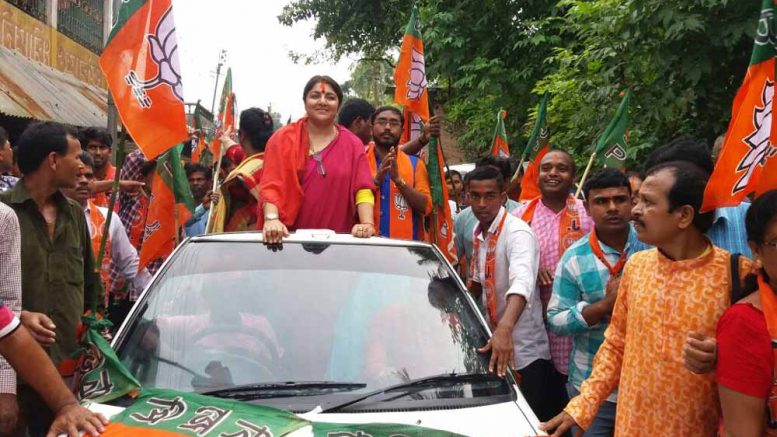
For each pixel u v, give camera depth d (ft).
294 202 14.82
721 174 9.00
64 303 13.12
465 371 10.55
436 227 17.76
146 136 13.10
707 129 26.45
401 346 10.71
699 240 9.23
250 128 21.01
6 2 39.73
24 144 12.81
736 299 8.55
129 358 10.32
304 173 14.99
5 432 10.37
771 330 7.82
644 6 24.71
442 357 10.69
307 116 15.15
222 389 9.91
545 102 22.24
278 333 10.68
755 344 7.84
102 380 9.84
